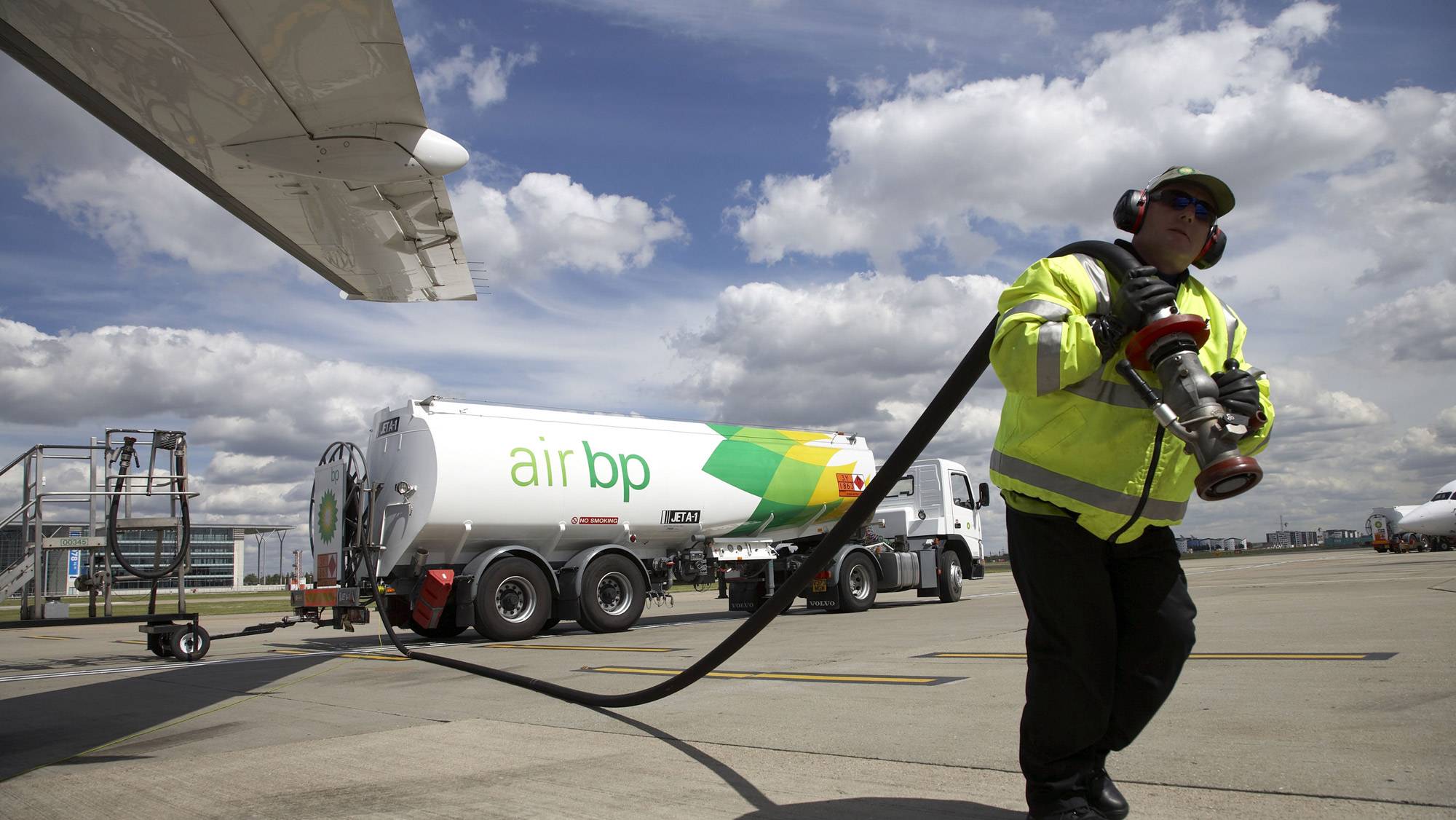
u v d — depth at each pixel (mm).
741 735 4344
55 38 5066
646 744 4242
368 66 5488
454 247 7824
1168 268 2293
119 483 9688
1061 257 2191
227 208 7020
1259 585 16641
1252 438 2252
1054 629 2266
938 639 8883
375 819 3086
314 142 6164
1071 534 2240
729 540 14484
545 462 12102
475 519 11555
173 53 5246
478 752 4203
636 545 13477
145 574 9883
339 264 8062
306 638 14117
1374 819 2555
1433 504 40156
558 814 3016
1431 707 4109
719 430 14188
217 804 3402
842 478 15164
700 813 2961
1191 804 2795
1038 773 2377
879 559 15016
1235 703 4469
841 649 8391
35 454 11148
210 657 10703
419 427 11562
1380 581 15406
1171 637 2293
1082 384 2119
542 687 5730
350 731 4988
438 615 11320
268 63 5379
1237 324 2396
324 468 12078
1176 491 2166
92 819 3303
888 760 3646
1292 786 2926
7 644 15070
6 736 5402
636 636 11445
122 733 5316
